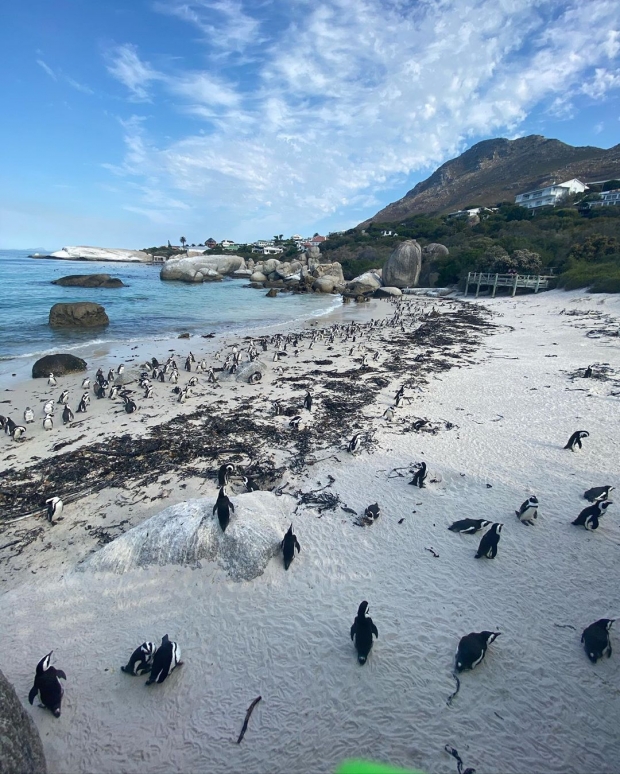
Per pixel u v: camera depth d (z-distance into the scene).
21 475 13.11
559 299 48.12
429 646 7.46
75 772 5.84
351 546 9.85
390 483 12.34
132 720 6.48
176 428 16.44
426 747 6.00
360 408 18.38
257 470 13.15
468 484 12.20
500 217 94.69
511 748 5.98
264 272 97.81
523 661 7.17
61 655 7.48
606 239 55.41
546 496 11.55
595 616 8.01
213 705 6.64
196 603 8.43
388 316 48.09
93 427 16.55
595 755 5.89
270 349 30.25
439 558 9.48
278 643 7.58
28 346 29.45
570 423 15.96
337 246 123.00
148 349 30.03
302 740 6.13
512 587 8.67
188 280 89.94
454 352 28.95
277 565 9.24
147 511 11.34
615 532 10.13
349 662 7.21
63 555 9.83
